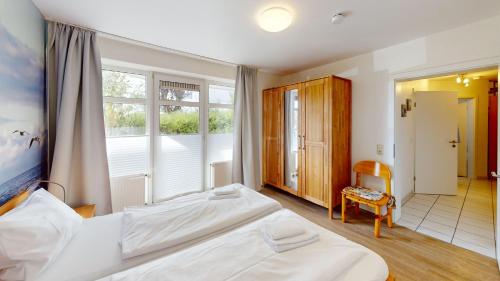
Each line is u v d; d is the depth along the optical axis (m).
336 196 2.98
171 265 1.10
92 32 2.32
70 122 2.16
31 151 1.79
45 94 2.10
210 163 3.70
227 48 2.82
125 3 1.81
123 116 2.89
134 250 1.29
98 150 2.39
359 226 2.70
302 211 3.18
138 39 2.54
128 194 2.79
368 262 1.17
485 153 4.70
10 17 1.45
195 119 3.53
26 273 1.07
